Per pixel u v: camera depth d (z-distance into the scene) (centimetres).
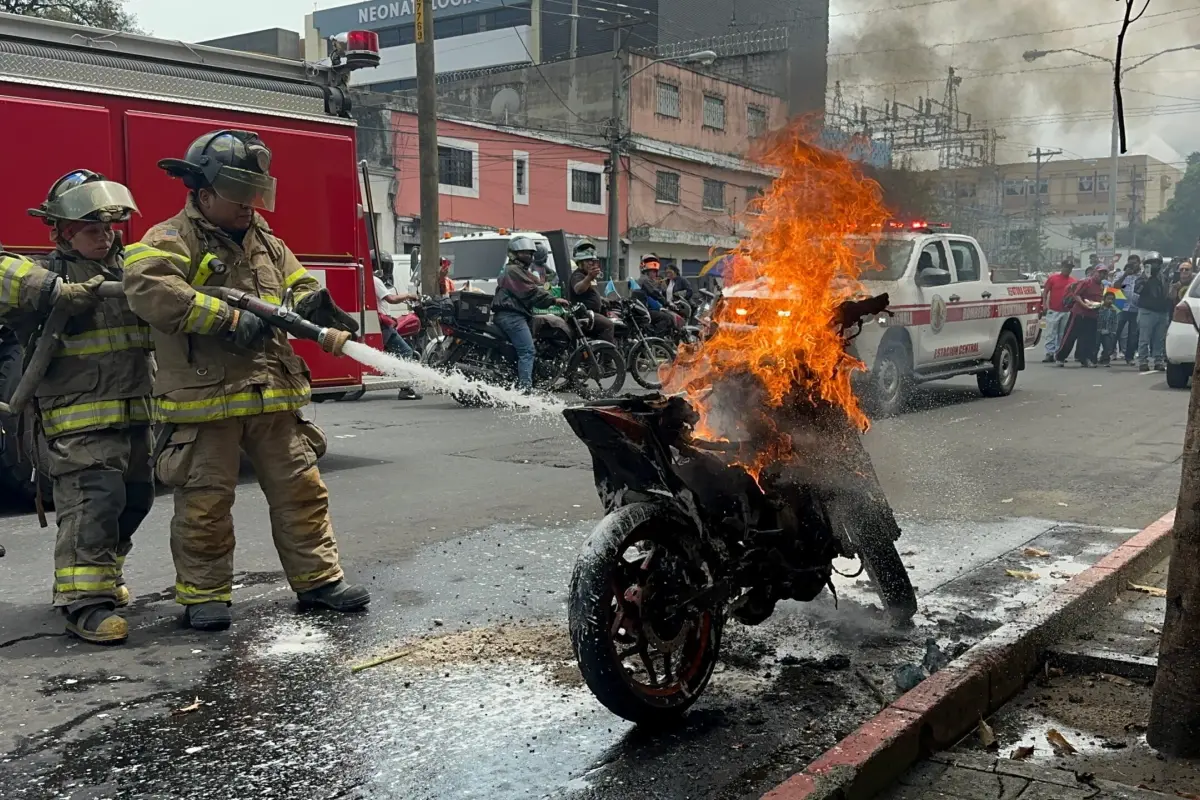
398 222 2998
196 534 462
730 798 312
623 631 392
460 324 1223
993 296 1253
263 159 454
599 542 344
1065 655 403
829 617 471
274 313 440
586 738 353
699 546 371
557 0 5091
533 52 5203
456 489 768
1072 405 1215
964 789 307
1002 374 1292
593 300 1296
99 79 725
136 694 392
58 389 451
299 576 490
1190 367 1355
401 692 393
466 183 3206
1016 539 616
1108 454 885
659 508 359
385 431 1066
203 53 787
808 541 410
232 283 459
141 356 467
